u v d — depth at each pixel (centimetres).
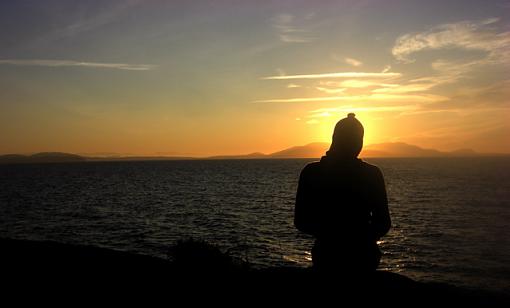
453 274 1880
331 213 439
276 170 15412
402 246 2431
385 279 544
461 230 2947
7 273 831
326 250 447
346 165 438
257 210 4122
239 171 14812
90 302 675
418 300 505
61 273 829
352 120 445
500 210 4066
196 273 746
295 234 2759
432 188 6762
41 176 13025
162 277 775
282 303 500
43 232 2984
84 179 10775
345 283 442
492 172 12600
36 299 691
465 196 5469
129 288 729
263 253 2217
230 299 589
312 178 448
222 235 2747
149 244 2491
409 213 3878
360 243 439
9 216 3891
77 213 4053
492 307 565
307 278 532
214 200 5159
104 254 980
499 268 1967
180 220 3475
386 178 9619
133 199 5403
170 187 7500
